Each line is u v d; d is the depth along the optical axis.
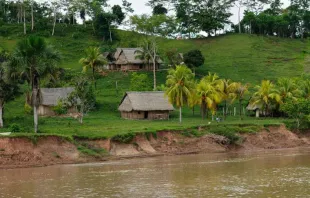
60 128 78.75
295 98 99.25
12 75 71.19
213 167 61.78
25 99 106.50
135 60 136.12
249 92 117.44
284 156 73.12
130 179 53.22
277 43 172.38
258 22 181.25
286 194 44.19
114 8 173.62
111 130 77.44
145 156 73.19
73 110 98.38
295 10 192.25
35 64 69.62
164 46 165.12
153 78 131.50
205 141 80.50
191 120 96.94
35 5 177.75
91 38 165.88
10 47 148.88
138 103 98.31
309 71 142.88
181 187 48.19
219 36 176.25
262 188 47.09
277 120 96.38
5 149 64.00
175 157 72.94
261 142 85.38
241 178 53.09
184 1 177.50
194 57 132.75
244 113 113.62
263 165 63.22
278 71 143.75
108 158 69.81
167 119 99.31
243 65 148.00
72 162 66.44
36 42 68.62
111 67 141.12
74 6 174.88
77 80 90.62
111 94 117.12
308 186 47.81
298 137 90.50
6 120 85.00
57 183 51.19
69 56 149.75
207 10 176.38
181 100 89.12
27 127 76.25
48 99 97.94
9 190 47.72
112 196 44.41
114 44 161.12
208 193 45.00
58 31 168.00
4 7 180.00
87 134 72.94
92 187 48.78
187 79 90.31
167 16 143.50
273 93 103.81
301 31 187.75
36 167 62.94
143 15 141.75
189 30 173.88
